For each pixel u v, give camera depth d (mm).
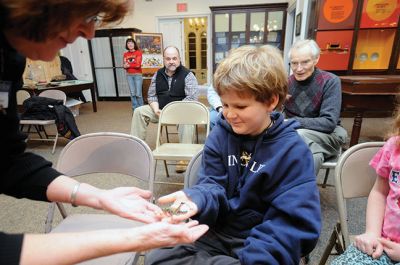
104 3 333
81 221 750
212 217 564
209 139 690
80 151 847
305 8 3094
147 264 533
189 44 5578
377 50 2961
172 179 1763
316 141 1231
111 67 5215
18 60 421
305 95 1384
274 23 4668
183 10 5121
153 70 4938
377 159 680
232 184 643
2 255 293
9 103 456
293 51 1352
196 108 1589
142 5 5203
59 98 2529
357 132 1954
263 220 588
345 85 1926
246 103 542
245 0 4879
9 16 294
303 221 503
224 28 4832
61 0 294
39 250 310
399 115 654
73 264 328
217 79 564
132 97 4301
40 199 549
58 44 361
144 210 518
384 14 2760
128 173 851
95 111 4184
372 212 649
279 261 482
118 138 855
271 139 601
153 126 3145
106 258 593
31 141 2648
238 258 531
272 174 576
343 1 2717
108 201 527
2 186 526
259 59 541
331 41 2857
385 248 569
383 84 1788
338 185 705
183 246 557
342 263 580
